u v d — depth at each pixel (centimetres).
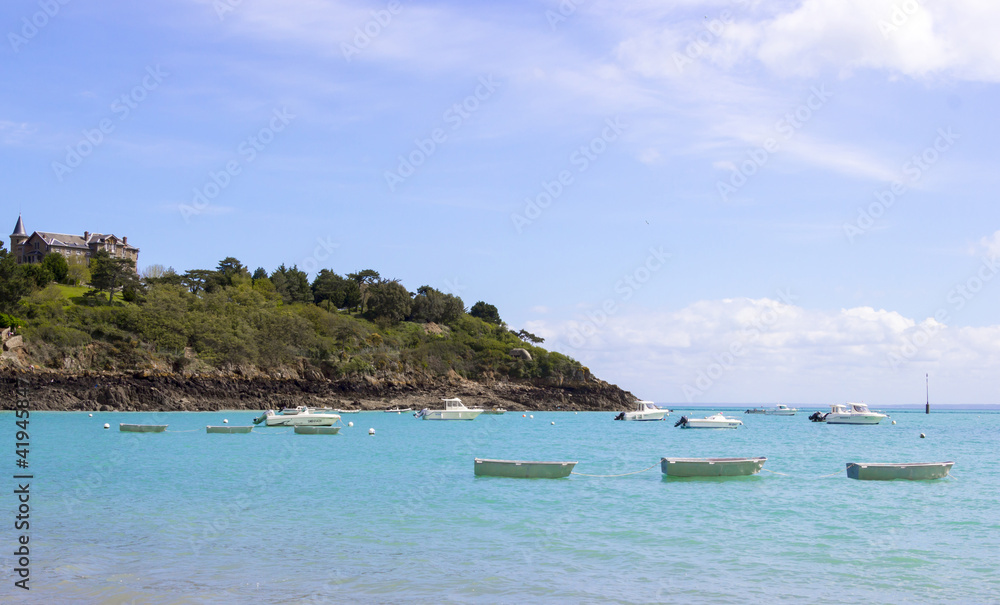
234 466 3775
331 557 1836
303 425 6981
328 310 15400
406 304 16462
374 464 3922
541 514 2445
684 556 1881
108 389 9781
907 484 3194
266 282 15225
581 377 15600
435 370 14238
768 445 6088
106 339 10825
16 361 9506
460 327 17200
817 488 3053
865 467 3278
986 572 1742
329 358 13050
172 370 10944
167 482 3148
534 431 8000
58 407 9300
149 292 12650
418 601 1491
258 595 1516
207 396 10819
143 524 2222
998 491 2988
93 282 12638
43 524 2212
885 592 1577
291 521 2294
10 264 11481
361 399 12631
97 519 2297
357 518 2353
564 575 1692
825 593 1568
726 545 2006
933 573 1731
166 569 1706
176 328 11450
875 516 2439
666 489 2994
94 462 3925
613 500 2725
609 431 8238
